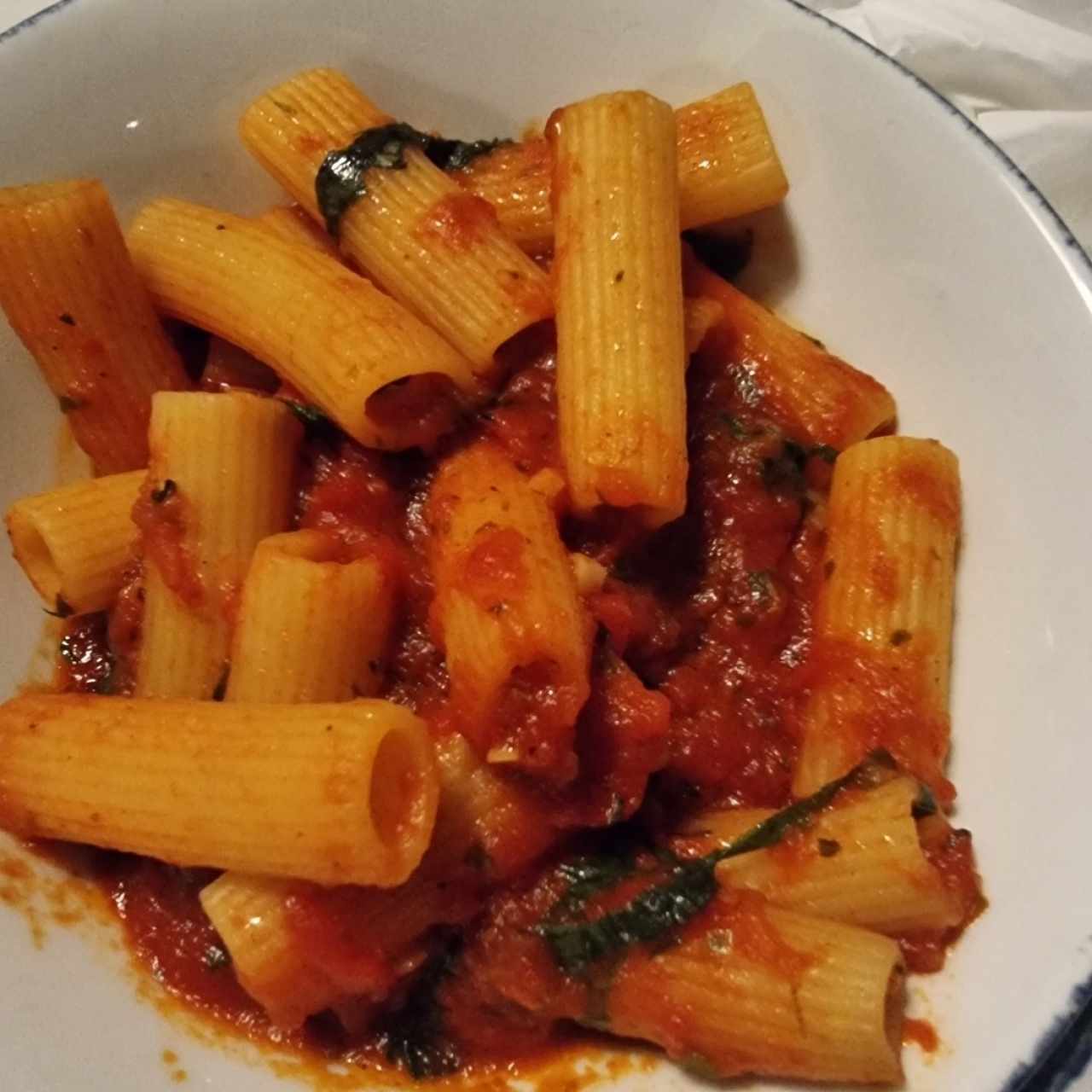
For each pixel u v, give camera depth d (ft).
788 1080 0.40
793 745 0.47
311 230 0.52
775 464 0.50
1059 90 0.60
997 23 0.60
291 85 0.51
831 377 0.50
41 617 0.51
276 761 0.39
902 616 0.45
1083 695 0.41
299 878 0.39
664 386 0.44
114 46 0.50
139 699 0.43
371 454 0.48
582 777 0.42
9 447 0.51
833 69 0.50
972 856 0.42
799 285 0.53
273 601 0.43
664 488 0.43
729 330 0.52
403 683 0.45
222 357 0.52
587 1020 0.42
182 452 0.46
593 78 0.53
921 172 0.48
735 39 0.51
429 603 0.46
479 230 0.48
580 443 0.44
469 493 0.44
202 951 0.45
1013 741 0.43
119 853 0.47
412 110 0.54
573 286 0.46
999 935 0.40
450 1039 0.44
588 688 0.40
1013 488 0.46
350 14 0.52
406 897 0.41
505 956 0.42
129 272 0.50
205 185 0.54
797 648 0.48
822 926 0.40
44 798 0.42
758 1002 0.40
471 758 0.42
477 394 0.48
